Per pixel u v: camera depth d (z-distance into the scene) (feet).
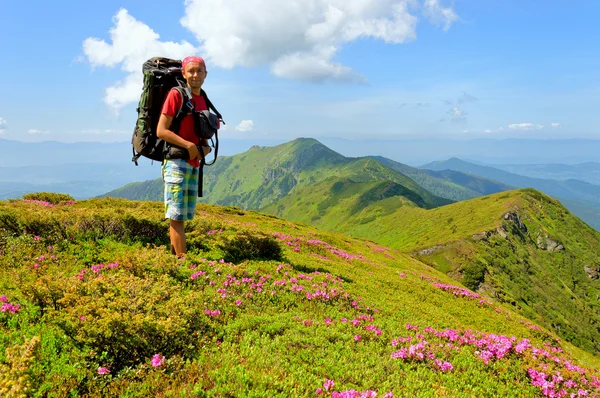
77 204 100.58
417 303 57.52
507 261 634.02
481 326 64.03
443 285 91.76
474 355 29.60
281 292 36.14
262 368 20.48
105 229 41.93
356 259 93.09
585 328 536.01
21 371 14.85
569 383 26.81
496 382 25.70
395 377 22.75
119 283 25.13
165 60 28.76
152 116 27.89
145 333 20.21
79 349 19.57
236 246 47.39
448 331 34.88
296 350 24.06
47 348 19.25
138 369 18.49
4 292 25.14
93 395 16.62
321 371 21.67
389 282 68.90
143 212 48.75
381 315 38.83
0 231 36.27
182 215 30.27
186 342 21.84
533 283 609.42
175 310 23.35
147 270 31.35
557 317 518.37
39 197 105.91
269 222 165.58
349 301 39.47
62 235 38.17
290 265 49.78
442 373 25.30
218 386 17.63
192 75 28.35
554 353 40.14
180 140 27.09
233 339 24.40
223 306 29.17
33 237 36.37
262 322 27.55
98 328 19.24
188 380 18.13
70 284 23.67
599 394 26.40
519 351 30.91
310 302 35.96
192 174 30.09
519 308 488.02
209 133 28.50
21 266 30.40
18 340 19.12
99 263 34.30
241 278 36.29
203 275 33.53
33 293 22.67
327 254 86.33
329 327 29.63
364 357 25.11
